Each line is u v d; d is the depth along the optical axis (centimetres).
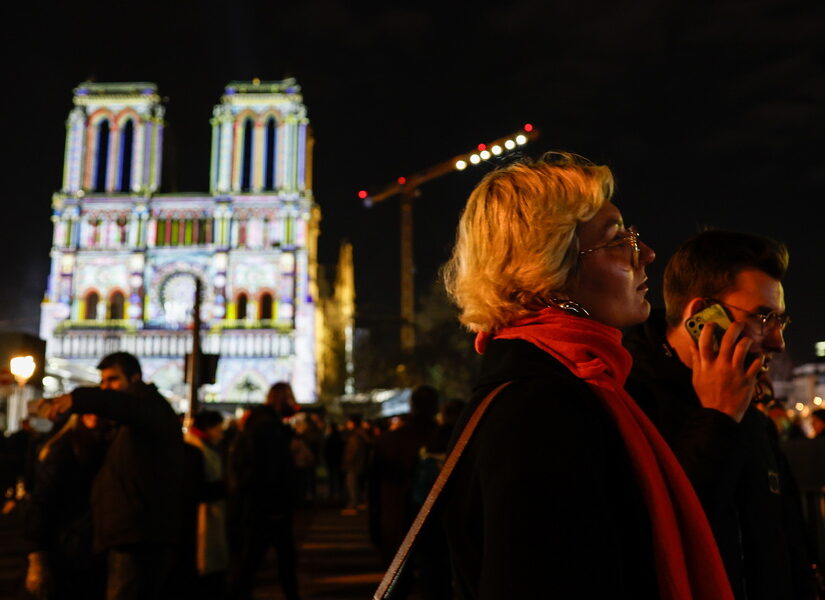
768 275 295
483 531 171
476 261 208
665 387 289
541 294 199
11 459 2042
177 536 567
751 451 272
